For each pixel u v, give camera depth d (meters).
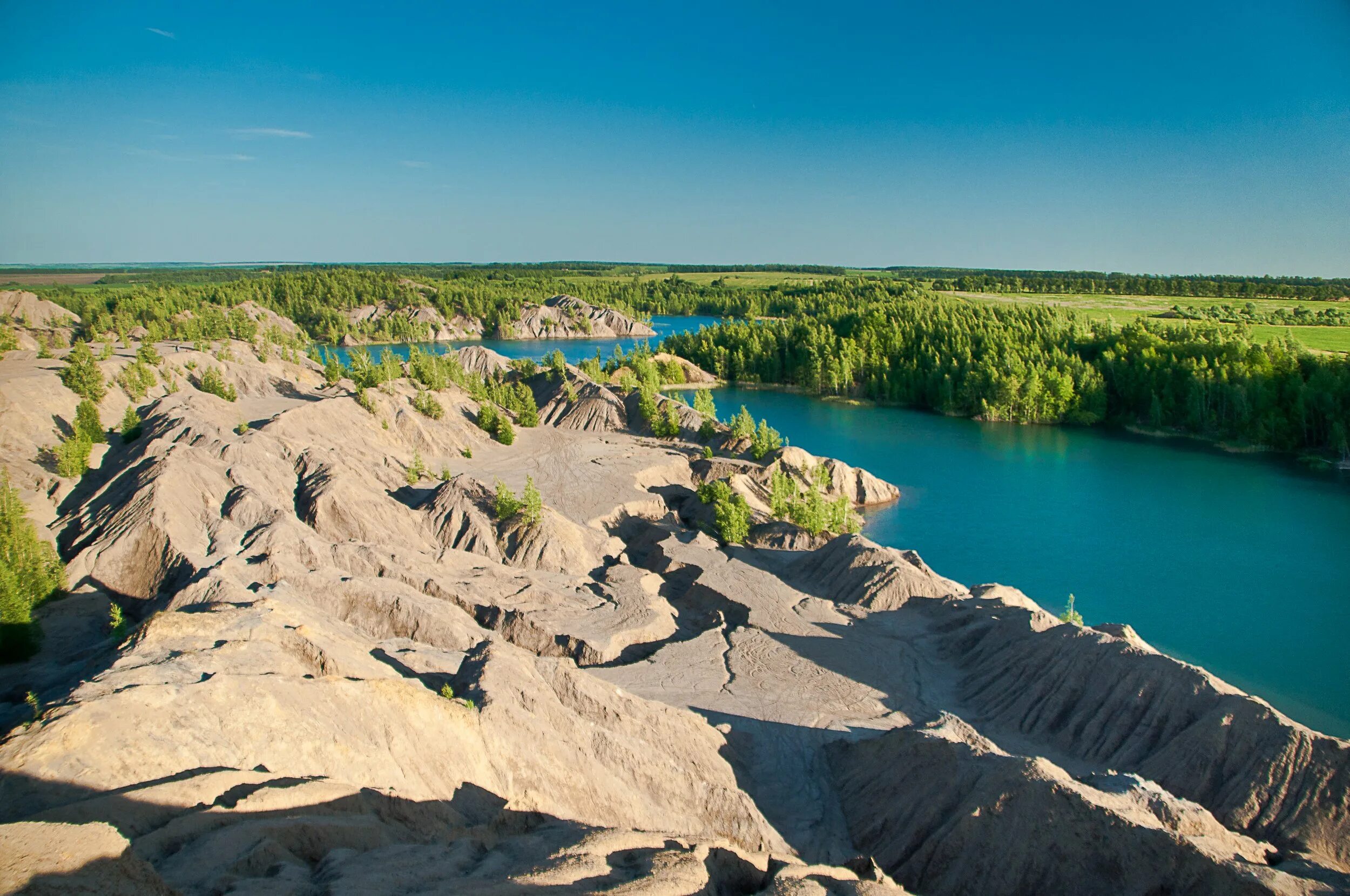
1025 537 94.50
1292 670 62.59
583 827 33.09
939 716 50.72
